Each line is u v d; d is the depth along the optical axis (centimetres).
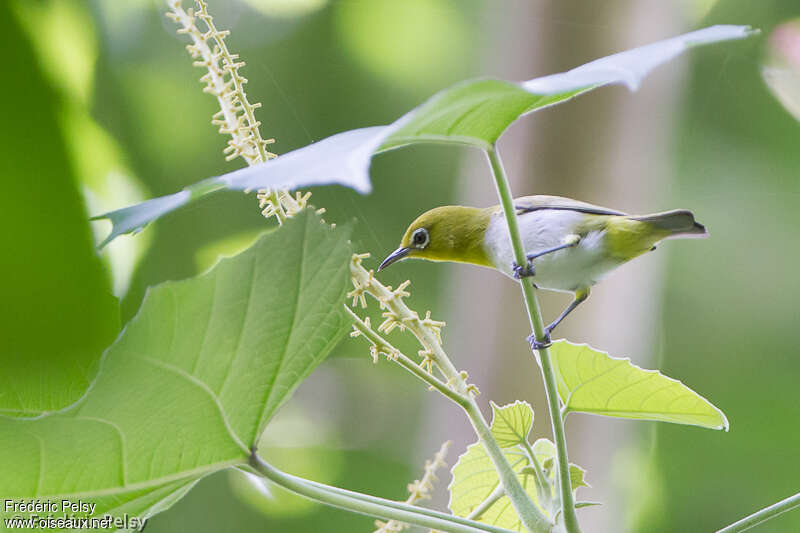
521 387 306
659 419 285
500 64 310
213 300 216
